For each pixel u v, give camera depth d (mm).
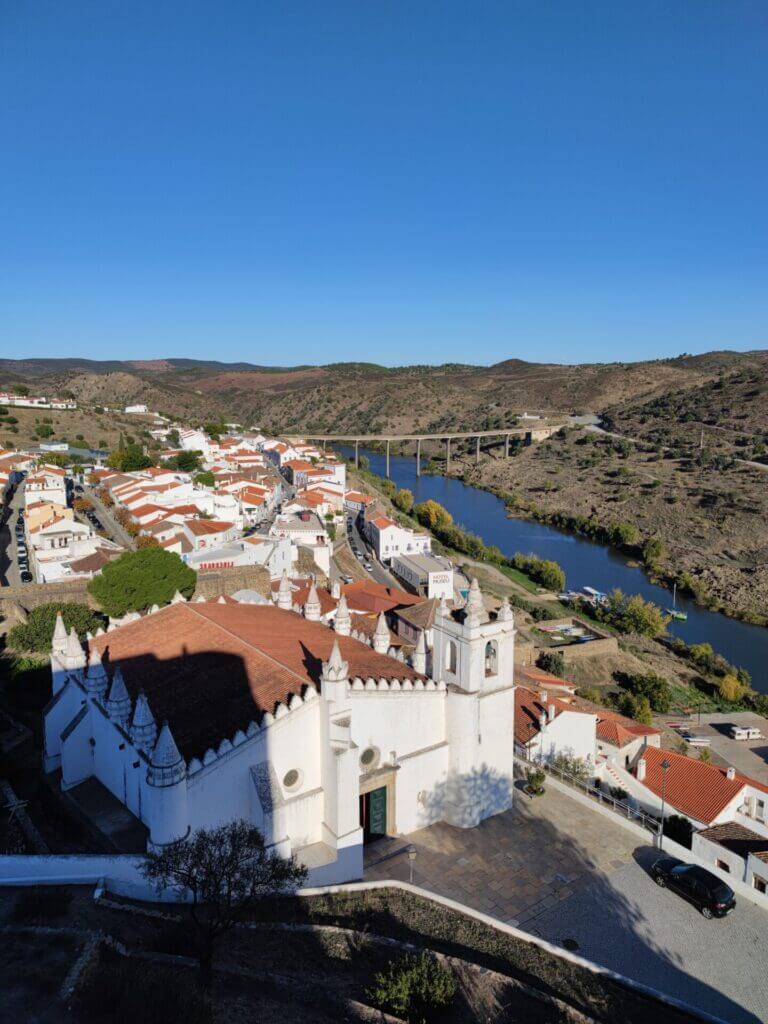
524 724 64938
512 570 178250
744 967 38531
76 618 74375
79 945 30531
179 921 35781
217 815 38875
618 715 82562
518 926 40688
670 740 89750
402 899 40906
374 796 46719
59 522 122875
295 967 33406
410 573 148625
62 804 45344
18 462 191125
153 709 43156
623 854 47781
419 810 48656
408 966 32344
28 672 66062
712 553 187875
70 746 47344
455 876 44531
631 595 164375
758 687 120875
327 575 139875
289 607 65375
